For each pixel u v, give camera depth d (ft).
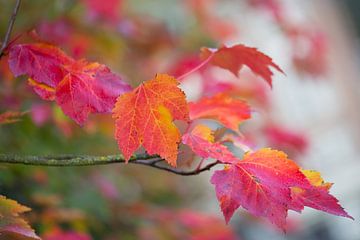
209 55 3.56
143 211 6.33
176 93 3.07
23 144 5.13
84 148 5.84
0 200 3.29
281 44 10.98
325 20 12.20
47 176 5.48
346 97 11.83
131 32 6.28
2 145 4.96
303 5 10.93
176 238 6.19
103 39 5.76
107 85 3.29
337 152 11.20
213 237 6.12
